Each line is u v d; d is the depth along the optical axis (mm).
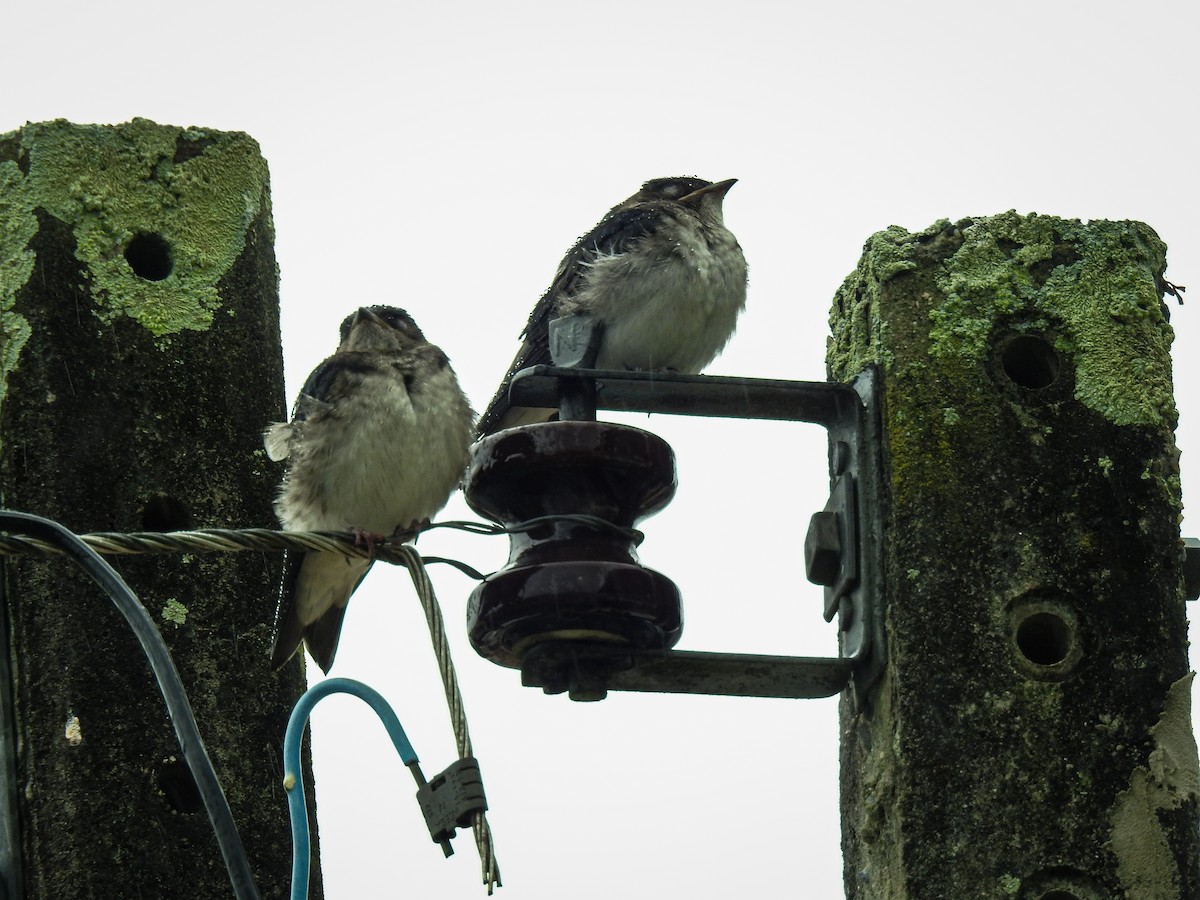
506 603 10586
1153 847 10039
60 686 11070
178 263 12352
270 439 12258
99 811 10883
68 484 11555
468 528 11031
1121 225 11375
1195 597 10906
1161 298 11375
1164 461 10867
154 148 12531
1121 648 10445
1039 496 10727
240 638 11680
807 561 11094
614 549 10883
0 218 12117
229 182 12680
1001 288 11156
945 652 10406
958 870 9984
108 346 11969
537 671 10836
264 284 12625
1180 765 10219
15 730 11023
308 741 11750
